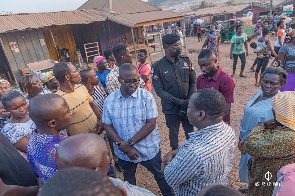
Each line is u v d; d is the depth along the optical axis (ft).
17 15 34.81
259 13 92.07
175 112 11.02
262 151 5.82
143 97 7.77
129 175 8.84
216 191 2.98
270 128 5.95
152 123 7.77
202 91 5.29
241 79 24.43
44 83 11.67
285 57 13.01
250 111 7.73
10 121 7.50
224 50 43.96
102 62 13.82
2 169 4.53
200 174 4.98
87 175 2.36
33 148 4.88
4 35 32.94
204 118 5.16
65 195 2.15
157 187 10.83
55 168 4.56
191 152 4.96
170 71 10.43
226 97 9.32
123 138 7.99
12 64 34.12
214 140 5.00
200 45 55.77
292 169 4.81
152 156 8.27
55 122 5.10
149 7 46.65
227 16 91.50
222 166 5.08
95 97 11.13
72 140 3.56
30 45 35.19
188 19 88.89
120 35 44.06
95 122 9.07
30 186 4.96
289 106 5.53
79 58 42.16
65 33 44.01
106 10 41.39
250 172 7.30
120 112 7.76
